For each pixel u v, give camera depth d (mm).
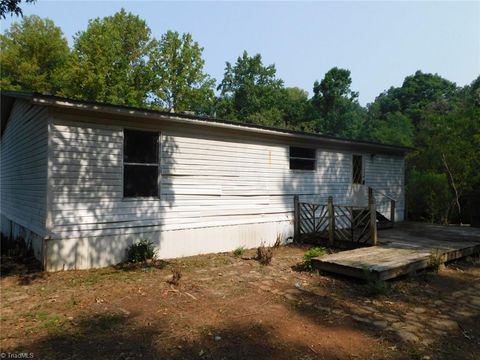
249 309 4910
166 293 5598
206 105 39938
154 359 3514
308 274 6895
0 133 12867
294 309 4945
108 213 7492
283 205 10867
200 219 8953
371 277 6004
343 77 43719
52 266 6836
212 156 9211
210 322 4438
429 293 5828
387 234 10859
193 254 8781
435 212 16047
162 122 8258
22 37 31031
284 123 39969
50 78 31125
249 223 9945
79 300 5246
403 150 14805
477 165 15359
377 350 3781
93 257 7281
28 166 8688
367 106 62781
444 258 7629
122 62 26688
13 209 10703
